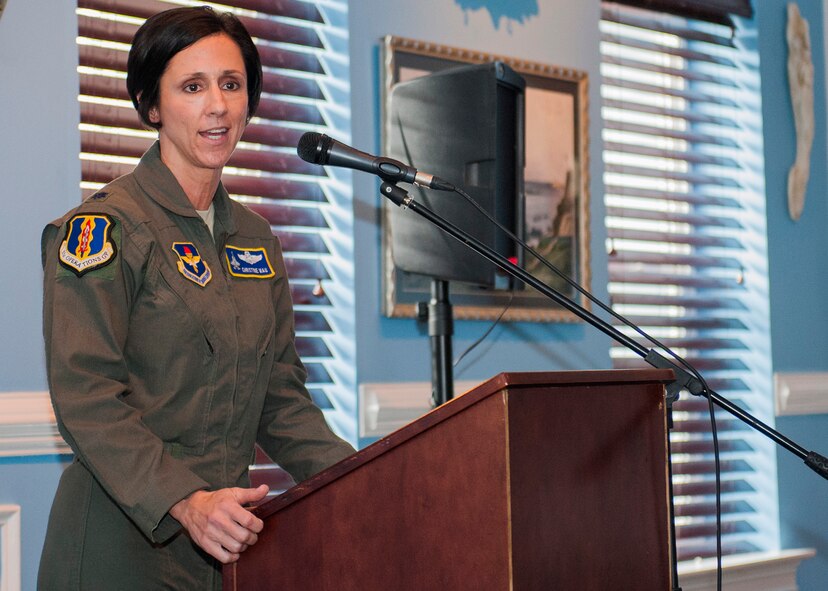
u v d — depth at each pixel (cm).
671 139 454
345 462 158
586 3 409
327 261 349
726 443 452
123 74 315
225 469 196
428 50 359
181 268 193
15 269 281
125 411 177
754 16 464
